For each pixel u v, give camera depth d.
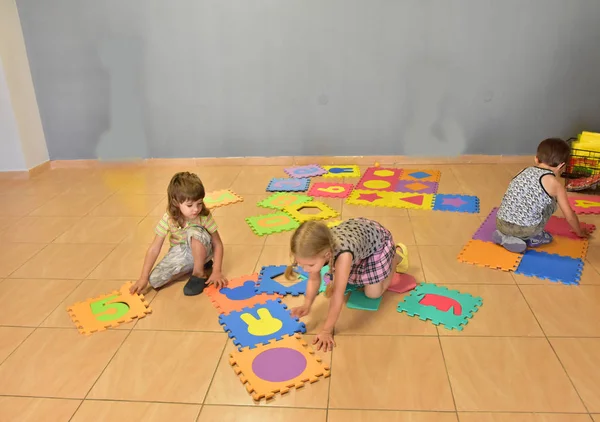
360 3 3.91
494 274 2.41
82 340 2.03
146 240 2.95
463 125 4.17
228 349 1.94
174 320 2.14
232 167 4.40
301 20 4.00
